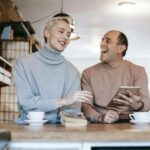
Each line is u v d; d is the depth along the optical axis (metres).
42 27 4.85
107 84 2.34
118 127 1.35
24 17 4.52
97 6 4.12
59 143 1.03
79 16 4.52
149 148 1.05
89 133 1.03
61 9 4.23
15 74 1.80
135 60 7.25
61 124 1.61
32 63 1.84
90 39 5.75
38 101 1.69
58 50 1.88
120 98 2.04
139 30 5.16
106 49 2.40
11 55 3.47
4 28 3.48
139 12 4.31
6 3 3.68
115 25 4.93
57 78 1.87
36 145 1.03
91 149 1.04
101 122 2.01
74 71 1.99
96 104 2.30
